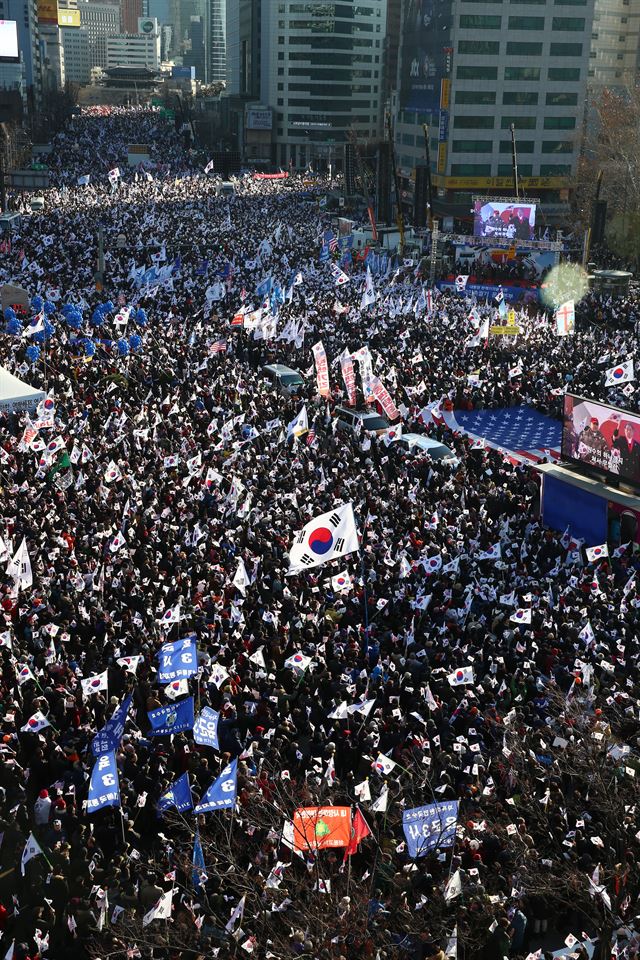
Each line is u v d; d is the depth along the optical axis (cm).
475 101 12450
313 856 1686
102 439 3919
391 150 9275
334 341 5772
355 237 9625
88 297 6681
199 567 2878
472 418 5106
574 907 1717
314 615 2667
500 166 12744
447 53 12250
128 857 1816
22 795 1964
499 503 3581
